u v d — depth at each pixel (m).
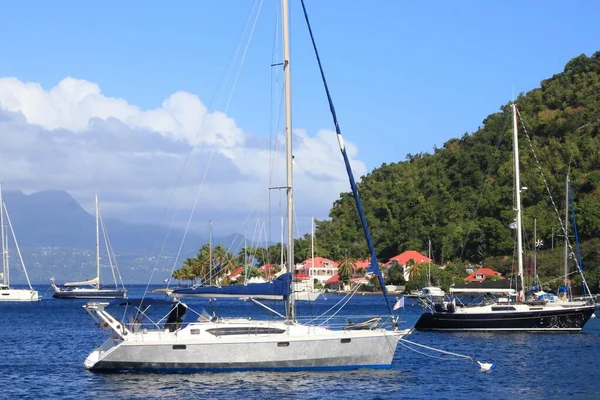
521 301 60.47
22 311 108.00
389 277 177.75
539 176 164.75
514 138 64.00
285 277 35.75
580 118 197.62
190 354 34.97
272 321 36.53
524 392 33.59
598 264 120.25
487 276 140.12
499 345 51.44
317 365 35.75
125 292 142.38
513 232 160.25
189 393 31.81
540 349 49.22
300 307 112.69
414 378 36.38
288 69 36.75
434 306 63.81
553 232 138.75
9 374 38.66
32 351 50.59
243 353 35.12
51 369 40.53
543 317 58.50
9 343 56.25
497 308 59.59
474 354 46.62
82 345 54.78
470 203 186.38
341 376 35.38
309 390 32.53
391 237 199.00
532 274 109.25
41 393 33.06
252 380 34.09
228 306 107.69
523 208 159.38
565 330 58.59
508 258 156.00
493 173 198.12
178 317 36.78
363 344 36.25
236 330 35.53
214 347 34.97
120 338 35.59
